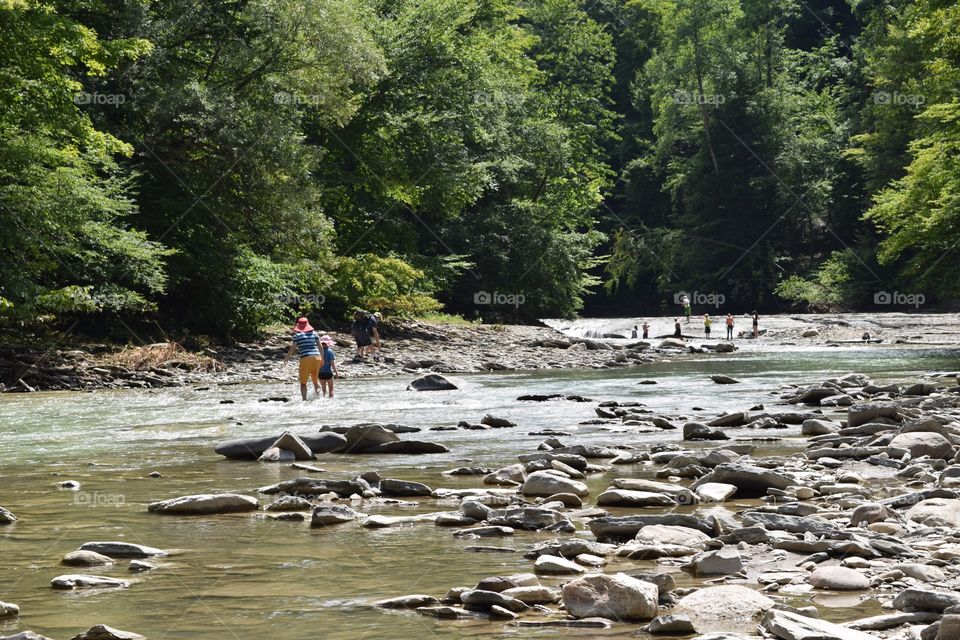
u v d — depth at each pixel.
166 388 22.02
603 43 72.31
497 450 11.09
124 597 4.86
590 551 5.75
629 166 81.06
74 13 27.12
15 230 22.45
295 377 24.88
